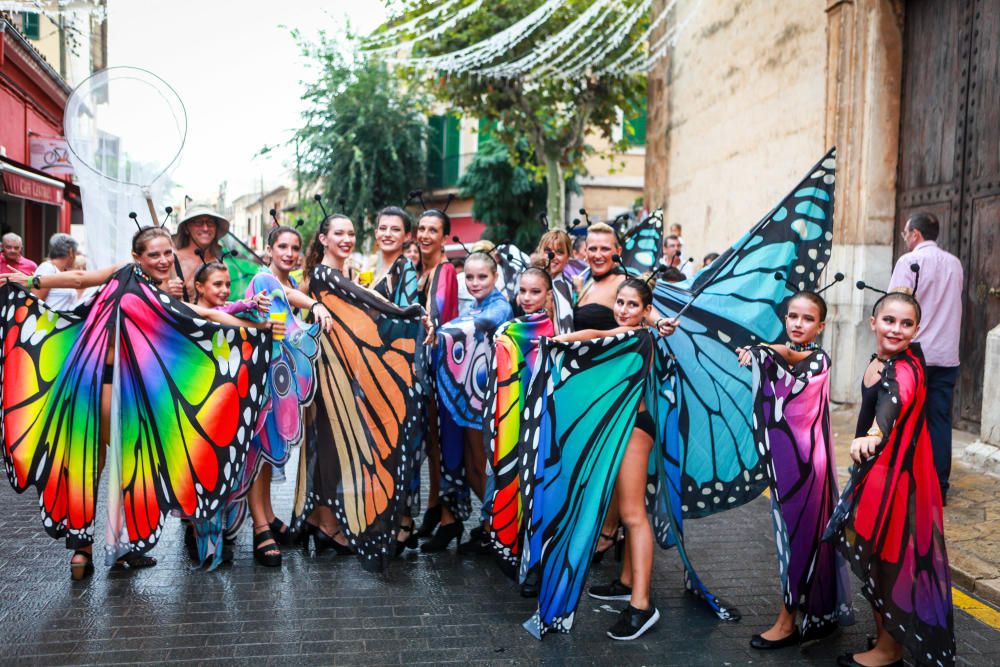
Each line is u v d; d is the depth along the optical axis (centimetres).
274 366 480
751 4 1173
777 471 370
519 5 1664
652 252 626
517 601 428
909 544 333
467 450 513
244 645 369
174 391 454
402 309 479
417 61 1577
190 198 695
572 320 464
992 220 743
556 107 2014
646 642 381
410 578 461
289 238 504
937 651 331
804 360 380
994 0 741
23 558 479
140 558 468
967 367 774
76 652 359
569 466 389
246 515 549
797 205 451
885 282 889
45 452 439
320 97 2736
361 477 477
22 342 438
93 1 959
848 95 897
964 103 783
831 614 383
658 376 421
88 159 670
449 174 3006
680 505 423
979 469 654
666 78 1535
